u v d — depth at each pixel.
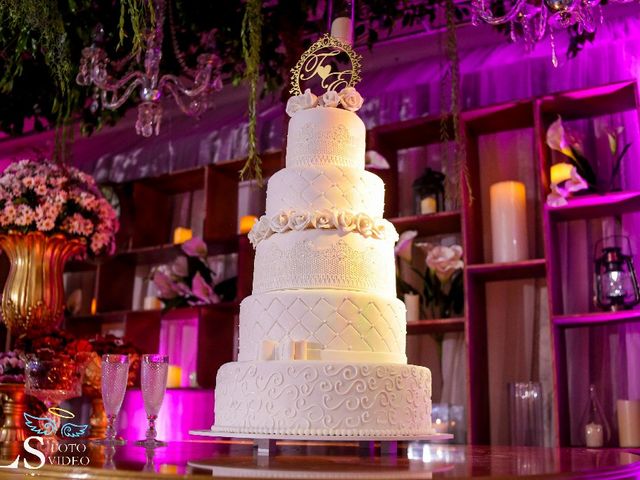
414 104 4.39
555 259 3.53
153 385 2.30
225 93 4.93
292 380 1.94
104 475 1.47
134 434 4.46
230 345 4.44
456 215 3.69
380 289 2.19
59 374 2.47
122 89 3.59
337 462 1.73
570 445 3.33
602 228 3.70
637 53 3.86
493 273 3.65
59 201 3.25
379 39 4.29
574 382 3.59
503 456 2.01
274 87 3.74
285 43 3.37
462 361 3.85
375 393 1.95
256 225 2.29
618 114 3.77
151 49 2.85
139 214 4.85
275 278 2.17
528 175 3.94
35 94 3.59
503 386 3.73
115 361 2.30
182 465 1.61
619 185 3.68
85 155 5.46
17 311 3.25
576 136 3.69
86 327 4.89
